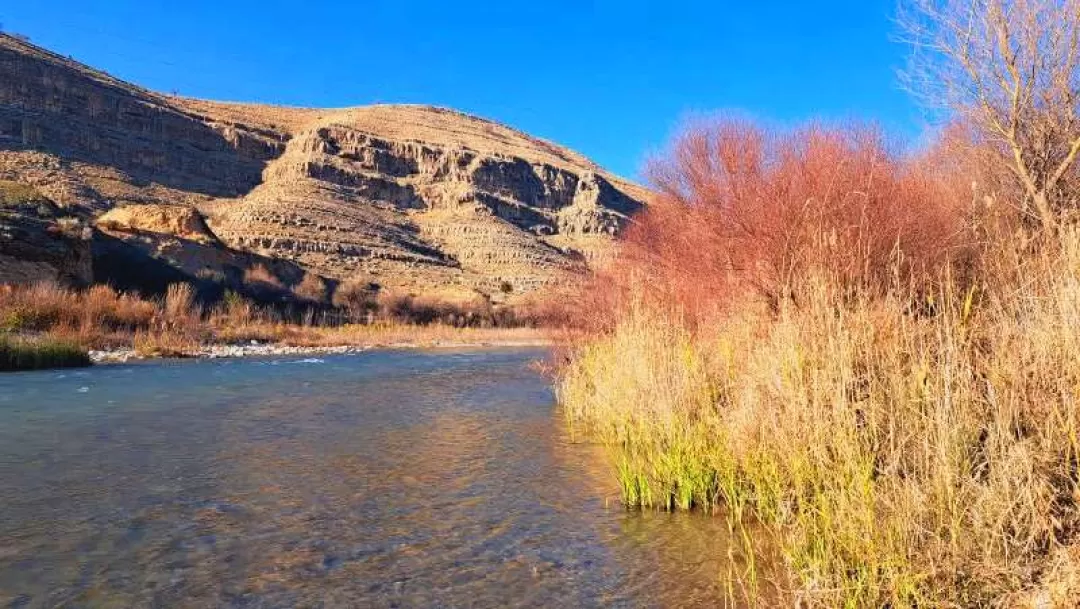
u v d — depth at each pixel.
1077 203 7.79
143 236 50.19
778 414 6.00
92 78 111.00
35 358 23.19
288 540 6.14
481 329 59.28
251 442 10.66
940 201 8.81
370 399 16.34
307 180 119.62
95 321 33.00
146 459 9.39
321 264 81.38
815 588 4.30
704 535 6.02
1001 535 4.07
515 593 4.97
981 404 5.12
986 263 6.95
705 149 11.45
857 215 8.02
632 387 9.11
